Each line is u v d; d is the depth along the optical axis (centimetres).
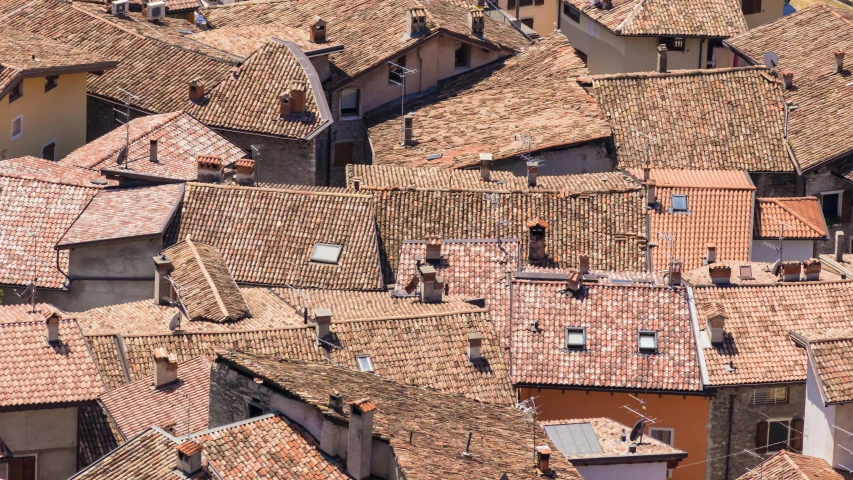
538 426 12275
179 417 12269
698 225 17062
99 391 12544
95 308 15000
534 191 17125
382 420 10988
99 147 17762
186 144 17925
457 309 14212
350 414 10544
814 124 19300
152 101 19375
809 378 13788
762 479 13250
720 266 15538
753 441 14875
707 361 14775
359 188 17050
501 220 16825
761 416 14825
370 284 15862
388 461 10606
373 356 13562
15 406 12269
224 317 14088
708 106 19638
